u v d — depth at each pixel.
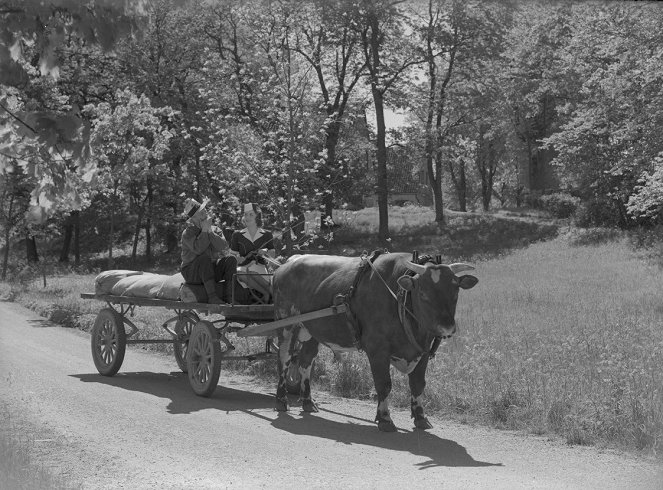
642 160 29.16
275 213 19.89
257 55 21.27
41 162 5.51
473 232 45.25
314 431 9.14
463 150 52.19
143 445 8.30
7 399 10.59
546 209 52.00
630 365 11.53
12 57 5.01
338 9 29.12
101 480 6.90
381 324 9.12
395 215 57.50
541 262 32.28
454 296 8.51
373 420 9.85
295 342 10.65
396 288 9.02
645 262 28.72
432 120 49.59
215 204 20.50
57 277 40.75
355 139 29.77
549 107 52.12
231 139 20.41
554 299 21.95
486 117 50.25
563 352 12.70
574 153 37.84
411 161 50.91
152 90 46.44
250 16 21.20
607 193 38.84
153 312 21.42
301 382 10.53
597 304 20.50
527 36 41.88
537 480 7.02
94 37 4.99
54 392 11.27
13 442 7.73
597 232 37.47
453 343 14.27
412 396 9.48
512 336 15.13
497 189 83.12
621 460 7.82
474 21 40.09
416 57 41.81
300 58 21.09
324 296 9.95
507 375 11.01
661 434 8.41
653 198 28.95
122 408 10.25
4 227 35.34
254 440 8.62
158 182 47.00
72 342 17.55
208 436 8.77
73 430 8.90
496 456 8.00
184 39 44.81
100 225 56.62
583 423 8.96
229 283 11.65
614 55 28.89
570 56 36.00
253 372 13.45
